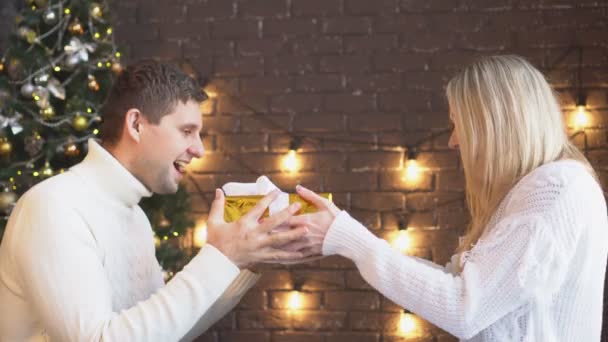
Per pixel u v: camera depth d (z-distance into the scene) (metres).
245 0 3.13
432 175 3.02
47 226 1.26
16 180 2.68
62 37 2.68
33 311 1.31
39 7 2.67
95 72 2.71
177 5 3.16
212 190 3.11
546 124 1.40
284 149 3.09
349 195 3.05
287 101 3.09
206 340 3.07
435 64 3.03
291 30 3.11
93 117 2.65
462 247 1.51
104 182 1.38
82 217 1.32
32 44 2.62
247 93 3.12
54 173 2.67
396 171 3.03
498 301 1.28
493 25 3.00
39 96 2.55
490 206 1.42
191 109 1.39
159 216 2.75
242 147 3.11
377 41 3.06
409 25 3.05
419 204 3.01
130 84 1.37
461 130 1.45
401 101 3.04
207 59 3.14
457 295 1.30
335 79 3.07
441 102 3.02
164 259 2.69
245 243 1.29
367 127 3.05
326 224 1.40
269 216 1.39
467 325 1.29
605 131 2.93
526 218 1.29
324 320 3.03
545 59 2.97
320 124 3.07
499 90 1.40
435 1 3.04
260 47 3.12
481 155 1.42
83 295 1.22
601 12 2.96
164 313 1.22
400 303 1.35
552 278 1.28
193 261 1.28
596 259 1.35
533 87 1.40
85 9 2.66
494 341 1.33
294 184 3.07
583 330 1.35
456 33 3.02
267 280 3.07
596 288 1.37
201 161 3.12
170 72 1.38
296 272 3.06
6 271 1.31
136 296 1.45
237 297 1.55
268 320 3.05
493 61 1.44
